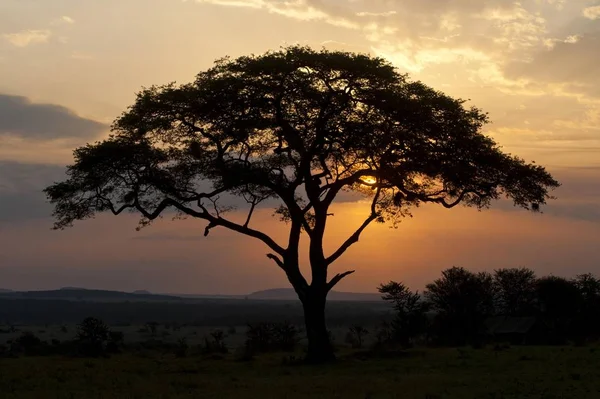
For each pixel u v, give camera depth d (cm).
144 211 3400
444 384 2311
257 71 3081
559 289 5259
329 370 2892
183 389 2341
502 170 3412
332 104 3186
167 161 3459
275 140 3434
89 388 2383
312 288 3306
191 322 17850
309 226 3681
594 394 2042
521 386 2216
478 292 5081
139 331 11806
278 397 2075
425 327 4809
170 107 3216
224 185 3319
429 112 3225
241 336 10450
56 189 3375
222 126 3288
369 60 3173
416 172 3384
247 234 3359
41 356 3966
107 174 3391
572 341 4616
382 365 3012
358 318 16175
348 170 3447
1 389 2344
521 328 4769
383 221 3691
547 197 3509
